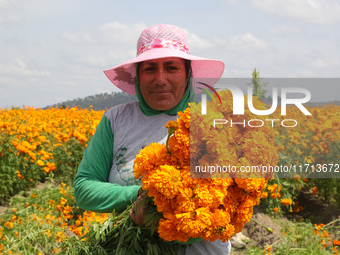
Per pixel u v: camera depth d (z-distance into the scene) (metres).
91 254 1.87
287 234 4.96
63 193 5.43
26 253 3.88
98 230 1.87
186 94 2.10
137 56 2.08
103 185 1.96
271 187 5.72
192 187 1.53
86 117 13.38
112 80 2.46
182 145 1.58
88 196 1.96
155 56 1.92
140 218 1.71
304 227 4.86
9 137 6.69
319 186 6.90
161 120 2.05
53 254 4.16
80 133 7.75
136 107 2.12
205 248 1.88
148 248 1.74
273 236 5.12
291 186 6.46
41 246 4.29
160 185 1.49
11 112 13.45
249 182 1.57
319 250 4.35
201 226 1.47
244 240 5.13
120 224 1.84
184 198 1.50
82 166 2.08
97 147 2.08
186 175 1.52
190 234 1.50
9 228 4.29
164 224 1.53
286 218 6.15
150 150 1.63
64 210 5.06
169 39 2.07
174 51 2.00
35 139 8.23
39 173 7.30
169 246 1.82
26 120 11.83
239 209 1.63
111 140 2.09
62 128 10.52
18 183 6.73
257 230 5.29
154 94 1.99
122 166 2.02
